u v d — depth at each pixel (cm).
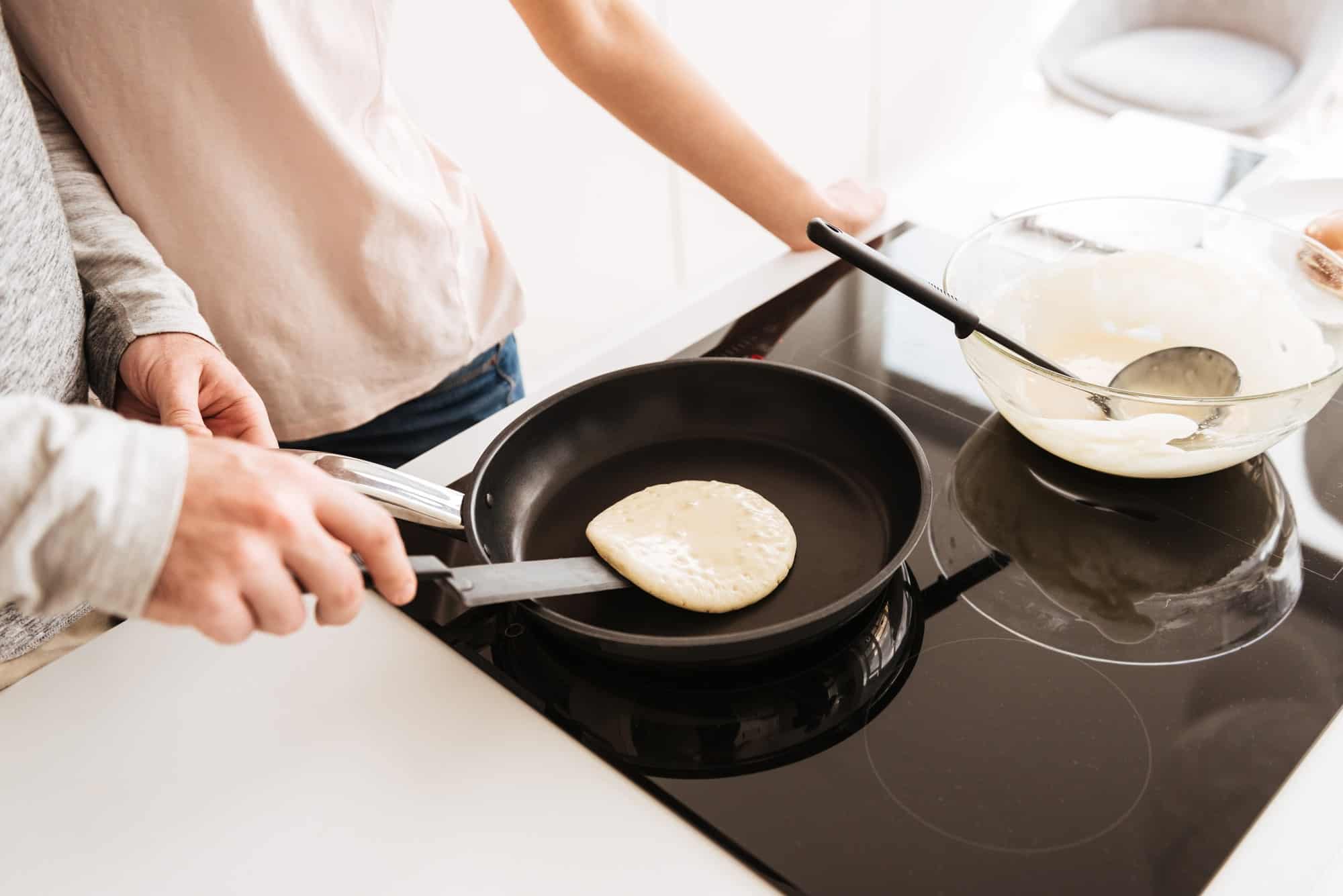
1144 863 43
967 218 99
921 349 81
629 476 69
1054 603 58
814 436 69
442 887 45
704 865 45
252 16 76
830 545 62
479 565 52
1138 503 65
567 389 68
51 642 70
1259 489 65
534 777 50
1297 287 70
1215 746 48
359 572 43
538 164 166
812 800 47
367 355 97
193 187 83
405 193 90
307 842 48
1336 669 52
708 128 94
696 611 57
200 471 41
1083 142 109
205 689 56
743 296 90
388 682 56
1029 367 61
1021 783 47
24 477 37
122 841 48
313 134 83
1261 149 103
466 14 145
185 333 67
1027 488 67
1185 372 70
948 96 234
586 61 90
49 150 79
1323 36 179
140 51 76
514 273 107
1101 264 77
